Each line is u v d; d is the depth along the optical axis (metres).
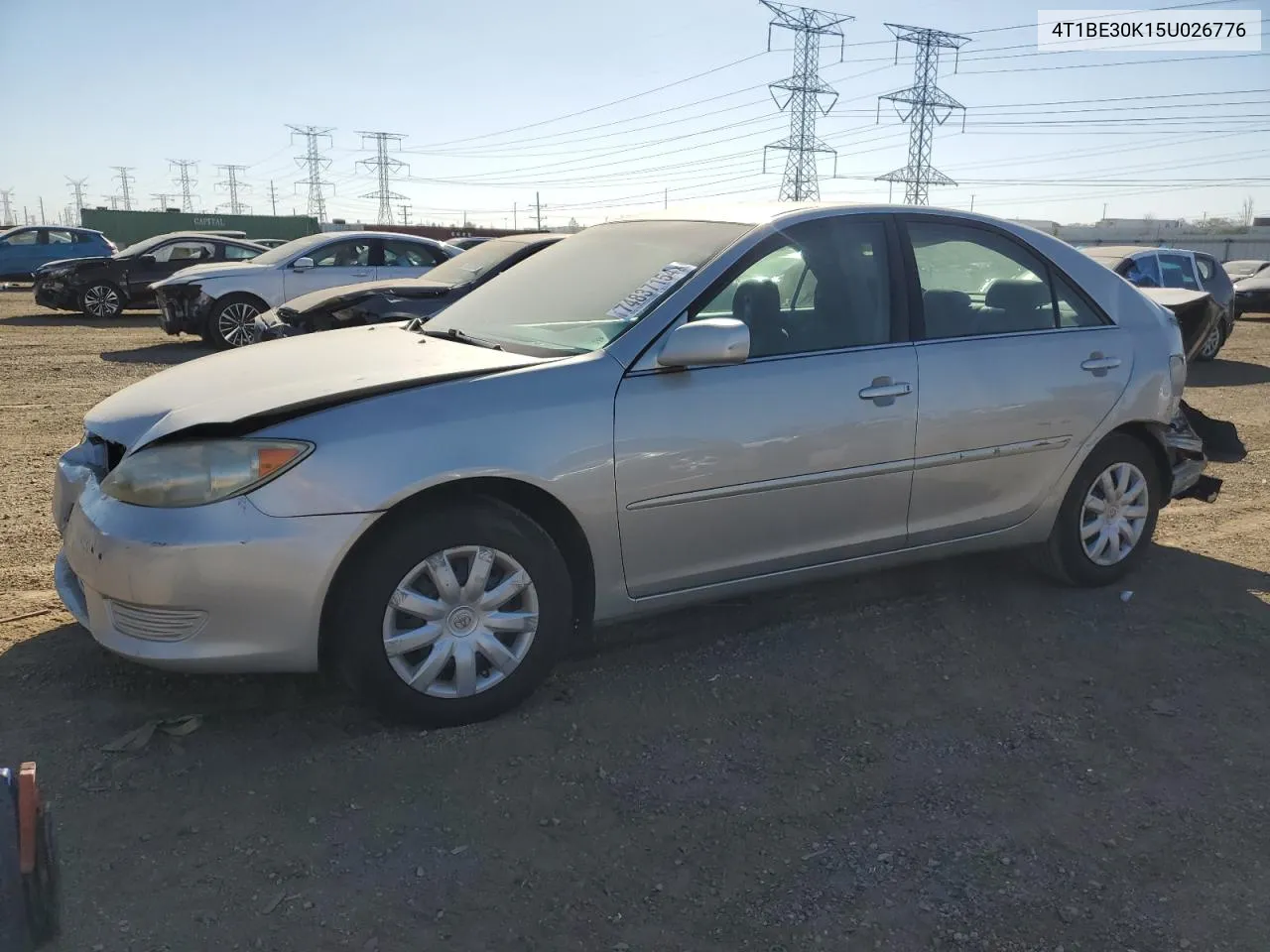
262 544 2.90
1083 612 4.42
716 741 3.25
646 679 3.67
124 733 3.16
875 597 4.53
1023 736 3.36
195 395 3.36
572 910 2.46
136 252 17.23
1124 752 3.28
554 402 3.26
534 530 3.26
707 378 3.53
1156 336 4.67
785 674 3.74
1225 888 2.62
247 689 3.47
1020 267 4.41
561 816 2.82
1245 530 5.73
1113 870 2.68
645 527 3.45
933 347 4.02
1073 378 4.34
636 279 3.81
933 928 2.44
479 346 3.80
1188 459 4.92
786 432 3.64
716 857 2.68
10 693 3.37
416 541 3.08
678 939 2.37
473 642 3.23
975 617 4.34
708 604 4.36
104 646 3.07
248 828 2.72
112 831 2.68
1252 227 61.69
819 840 2.76
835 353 3.81
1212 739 3.38
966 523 4.20
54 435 7.41
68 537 3.17
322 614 3.07
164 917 2.37
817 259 3.90
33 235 23.91
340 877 2.54
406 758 3.08
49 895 1.90
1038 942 2.40
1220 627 4.29
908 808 2.93
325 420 3.02
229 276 12.73
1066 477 4.43
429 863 2.61
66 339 13.72
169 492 2.93
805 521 3.78
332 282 13.19
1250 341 16.91
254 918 2.38
